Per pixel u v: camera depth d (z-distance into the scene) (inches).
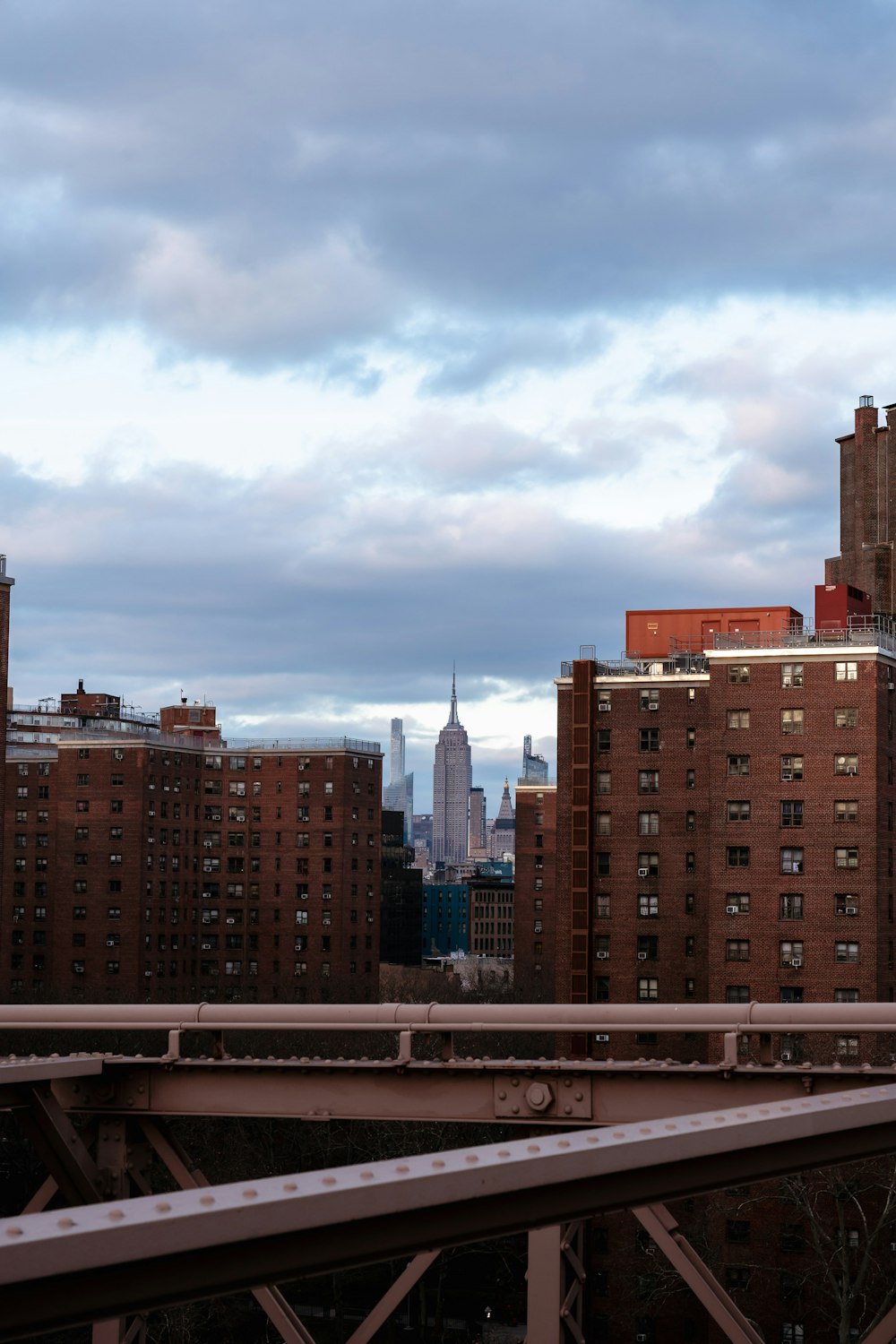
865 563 4820.4
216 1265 194.9
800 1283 2987.2
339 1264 206.4
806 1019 499.2
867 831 3959.2
